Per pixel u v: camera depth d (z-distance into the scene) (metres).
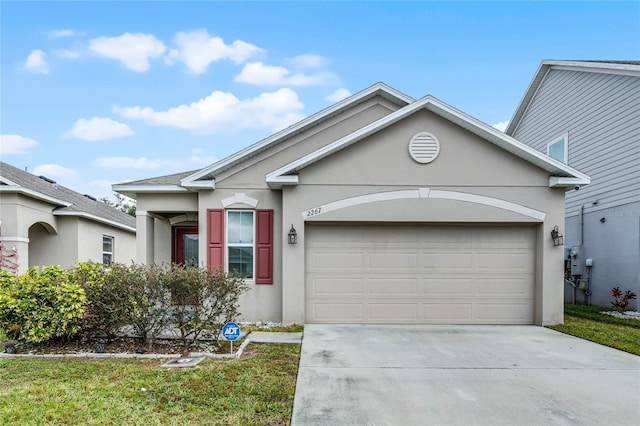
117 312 6.33
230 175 9.41
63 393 4.29
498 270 8.93
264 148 9.63
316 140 10.09
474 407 4.15
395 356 6.05
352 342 6.97
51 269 6.69
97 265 7.08
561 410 4.11
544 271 8.69
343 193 8.75
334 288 8.87
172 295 6.42
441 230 8.97
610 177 11.39
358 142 8.79
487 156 8.77
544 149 14.93
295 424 3.69
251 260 9.30
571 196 13.16
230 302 6.89
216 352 6.19
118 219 17.94
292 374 5.11
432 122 8.77
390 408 4.09
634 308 10.41
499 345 6.84
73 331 6.36
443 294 8.89
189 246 11.62
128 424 3.60
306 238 8.91
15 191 11.57
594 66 11.90
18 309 6.09
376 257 8.92
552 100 14.44
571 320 9.35
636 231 10.41
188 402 4.11
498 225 8.96
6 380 4.71
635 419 3.92
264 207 9.32
